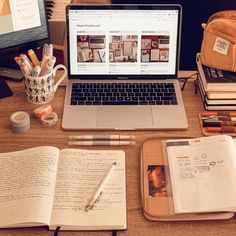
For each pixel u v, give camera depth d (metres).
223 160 1.17
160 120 1.35
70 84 1.45
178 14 1.41
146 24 1.41
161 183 1.15
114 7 1.40
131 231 1.05
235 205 1.06
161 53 1.44
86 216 1.06
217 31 1.38
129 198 1.13
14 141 1.28
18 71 1.54
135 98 1.42
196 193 1.10
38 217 1.04
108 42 1.43
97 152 1.23
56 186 1.13
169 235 1.05
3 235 1.04
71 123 1.33
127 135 1.30
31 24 1.46
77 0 2.17
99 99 1.41
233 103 1.38
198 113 1.39
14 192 1.11
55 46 1.70
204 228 1.06
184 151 1.21
